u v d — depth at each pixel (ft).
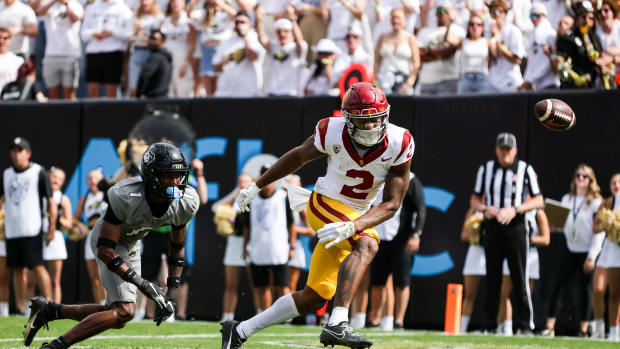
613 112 98.84
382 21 119.55
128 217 52.80
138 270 56.54
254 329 55.62
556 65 103.86
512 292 101.19
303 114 111.65
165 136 114.52
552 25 114.52
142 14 125.49
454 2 114.11
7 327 87.04
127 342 73.87
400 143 52.90
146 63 119.65
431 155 106.63
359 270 51.72
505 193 96.17
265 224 103.50
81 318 57.62
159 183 51.88
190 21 123.75
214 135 115.34
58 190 115.34
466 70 110.11
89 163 119.96
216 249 112.68
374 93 51.21
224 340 56.08
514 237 95.14
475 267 99.35
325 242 52.34
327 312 106.01
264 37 119.55
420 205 98.99
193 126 116.16
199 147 115.65
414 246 98.43
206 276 112.68
